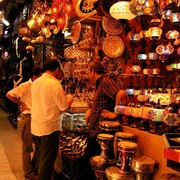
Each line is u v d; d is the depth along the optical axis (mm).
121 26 3480
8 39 9867
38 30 5266
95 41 3721
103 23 3393
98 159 2309
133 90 3162
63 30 4270
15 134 6285
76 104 3703
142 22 3561
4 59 10086
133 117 2328
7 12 9445
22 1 7637
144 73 3660
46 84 2840
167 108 1971
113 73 3305
